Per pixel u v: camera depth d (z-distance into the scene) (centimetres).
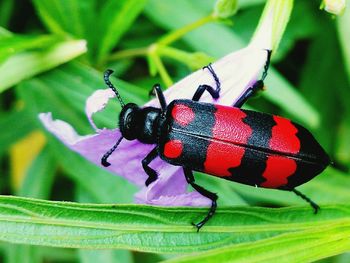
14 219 10
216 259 10
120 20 14
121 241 11
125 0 14
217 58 14
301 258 10
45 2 14
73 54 13
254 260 10
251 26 15
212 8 14
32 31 15
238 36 15
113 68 15
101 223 11
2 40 13
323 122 15
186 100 12
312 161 11
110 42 14
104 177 14
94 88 13
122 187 14
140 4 14
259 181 12
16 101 15
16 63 13
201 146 12
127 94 13
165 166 12
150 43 15
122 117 12
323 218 11
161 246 11
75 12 14
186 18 14
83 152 11
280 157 11
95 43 14
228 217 11
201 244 11
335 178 14
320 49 15
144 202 12
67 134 11
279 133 11
